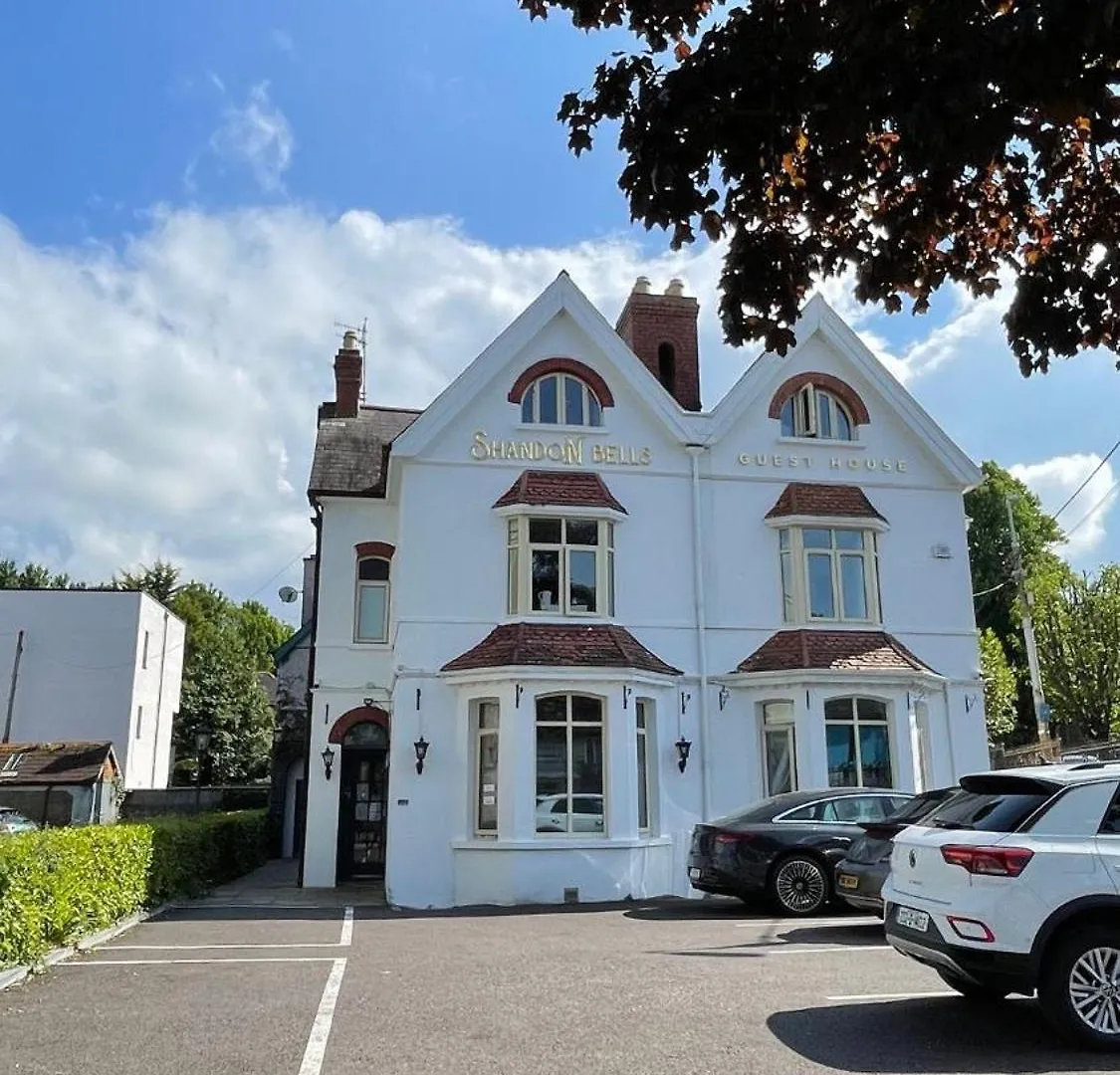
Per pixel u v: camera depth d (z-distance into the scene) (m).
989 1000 8.38
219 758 50.41
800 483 20.86
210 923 14.62
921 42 5.10
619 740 18.16
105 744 35.75
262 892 20.08
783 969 9.82
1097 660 40.19
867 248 6.57
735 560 20.34
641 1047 6.98
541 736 18.14
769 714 19.67
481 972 9.88
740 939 12.13
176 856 17.44
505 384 20.12
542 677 17.97
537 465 19.84
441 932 13.41
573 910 16.42
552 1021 7.73
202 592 75.56
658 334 23.27
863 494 21.06
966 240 6.73
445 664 18.78
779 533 20.64
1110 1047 6.92
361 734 22.38
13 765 34.28
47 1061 6.88
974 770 20.27
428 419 19.56
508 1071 6.47
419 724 18.45
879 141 6.17
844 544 20.67
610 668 18.17
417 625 18.86
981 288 6.84
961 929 7.23
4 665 41.75
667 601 19.86
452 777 18.31
